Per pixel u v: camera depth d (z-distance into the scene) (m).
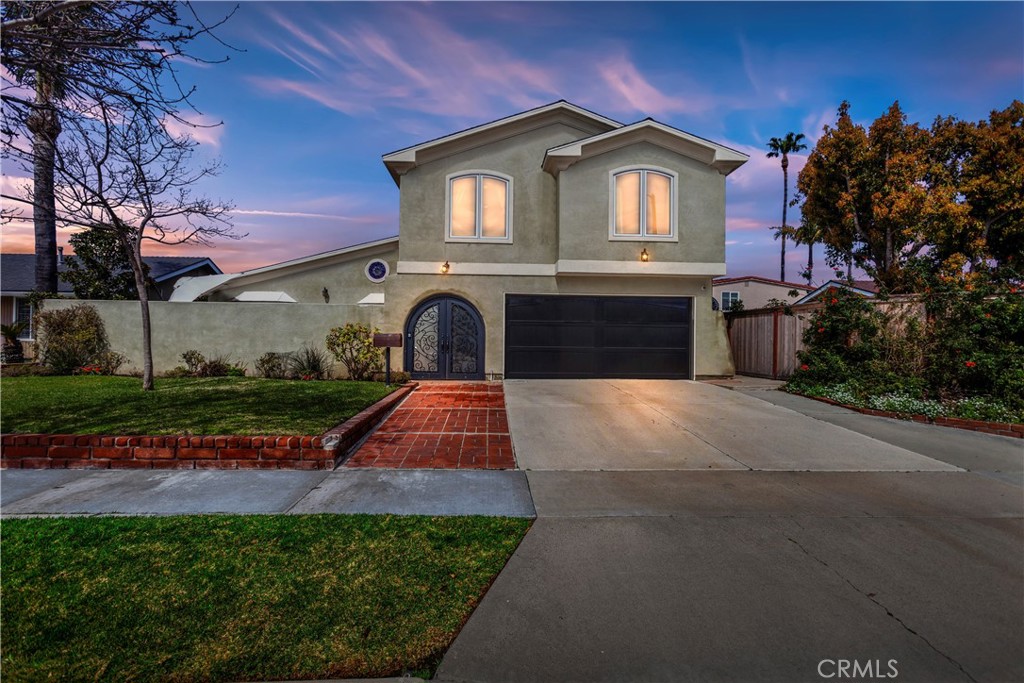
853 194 23.83
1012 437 7.19
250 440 5.53
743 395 10.41
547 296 12.88
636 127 12.11
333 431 5.95
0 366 12.13
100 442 5.49
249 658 2.44
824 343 10.88
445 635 2.65
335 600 2.92
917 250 21.08
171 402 7.99
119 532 3.74
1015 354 8.52
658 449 6.48
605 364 13.00
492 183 12.90
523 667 2.44
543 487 5.01
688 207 12.59
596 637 2.67
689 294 13.06
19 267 19.33
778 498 4.74
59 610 2.76
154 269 19.20
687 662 2.49
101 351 12.26
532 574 3.28
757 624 2.80
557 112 12.89
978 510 4.47
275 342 12.46
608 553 3.58
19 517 4.07
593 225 12.35
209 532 3.76
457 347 12.80
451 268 12.70
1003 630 2.76
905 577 3.31
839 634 2.72
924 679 2.40
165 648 2.50
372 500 4.57
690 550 3.65
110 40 4.71
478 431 7.33
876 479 5.36
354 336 12.19
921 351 9.53
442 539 3.72
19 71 4.72
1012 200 19.14
